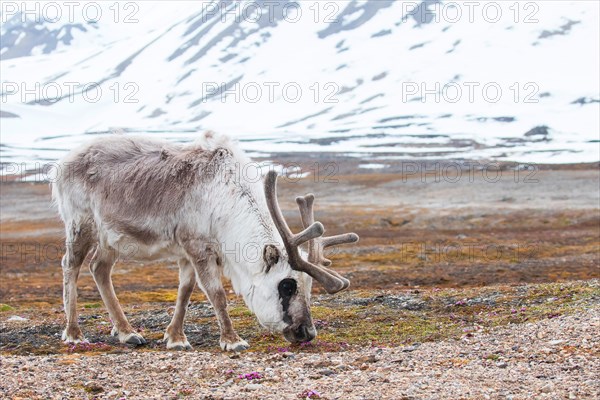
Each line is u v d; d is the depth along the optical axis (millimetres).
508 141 170750
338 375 10789
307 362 11727
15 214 77125
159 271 36188
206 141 14320
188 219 13875
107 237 14570
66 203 15094
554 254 38500
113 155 14742
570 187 82500
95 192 14609
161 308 19406
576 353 11219
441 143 169000
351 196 85375
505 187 84312
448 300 17422
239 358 12453
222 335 13914
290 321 13211
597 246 41812
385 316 16125
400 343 13594
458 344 12711
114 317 14961
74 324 14875
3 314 19703
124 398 9820
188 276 14391
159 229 14078
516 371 10477
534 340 12391
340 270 32406
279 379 10664
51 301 25516
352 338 14297
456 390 9547
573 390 9273
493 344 12430
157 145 14828
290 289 13227
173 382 10758
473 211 68438
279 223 13094
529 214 65625
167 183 14047
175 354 12812
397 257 38438
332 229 61656
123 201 14273
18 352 14125
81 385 10586
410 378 10328
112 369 11570
